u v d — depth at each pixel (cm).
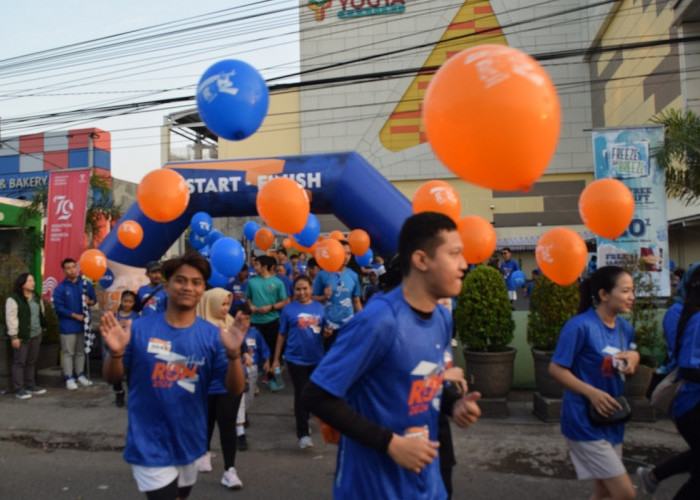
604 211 393
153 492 271
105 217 1447
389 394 186
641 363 582
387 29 2498
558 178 2458
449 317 212
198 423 285
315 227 643
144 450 271
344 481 194
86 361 828
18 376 745
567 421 304
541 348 600
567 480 440
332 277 711
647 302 617
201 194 728
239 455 510
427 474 197
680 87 1466
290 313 541
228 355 283
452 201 403
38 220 1485
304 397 185
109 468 491
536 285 614
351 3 2511
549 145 194
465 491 421
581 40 2414
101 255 696
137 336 279
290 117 2558
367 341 180
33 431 601
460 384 267
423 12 2477
